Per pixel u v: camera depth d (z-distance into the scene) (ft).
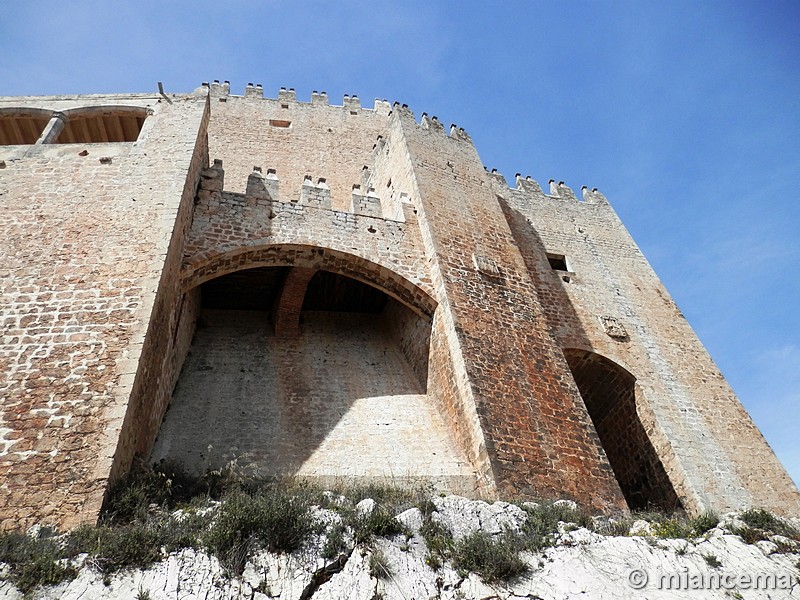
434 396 48.14
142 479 28.60
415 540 25.07
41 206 39.34
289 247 47.83
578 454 40.45
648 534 28.55
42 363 29.94
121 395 29.09
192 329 52.90
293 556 22.81
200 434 41.27
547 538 26.32
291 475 37.99
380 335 61.21
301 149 89.04
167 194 41.52
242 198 49.52
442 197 57.82
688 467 52.11
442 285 48.44
